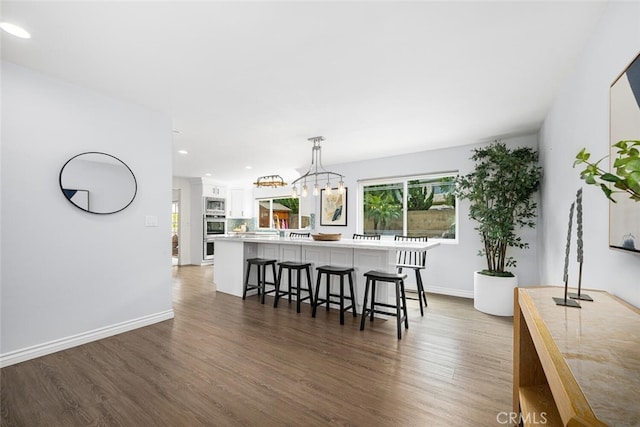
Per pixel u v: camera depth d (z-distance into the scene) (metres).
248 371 2.22
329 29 1.83
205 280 5.75
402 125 3.62
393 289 3.42
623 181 0.88
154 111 3.24
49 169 2.49
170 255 3.42
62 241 2.56
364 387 2.02
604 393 0.68
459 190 4.18
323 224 6.29
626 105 1.28
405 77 2.44
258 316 3.53
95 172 2.77
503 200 3.74
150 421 1.67
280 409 1.78
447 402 1.86
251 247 4.61
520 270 4.04
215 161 5.80
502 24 1.77
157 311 3.29
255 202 8.90
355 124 3.58
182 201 7.80
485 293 3.67
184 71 2.39
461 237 4.54
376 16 1.71
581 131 2.03
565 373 0.77
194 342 2.75
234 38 1.94
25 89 2.36
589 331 1.05
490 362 2.38
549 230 3.16
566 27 1.78
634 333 1.04
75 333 2.64
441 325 3.24
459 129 3.76
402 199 5.33
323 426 1.64
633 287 1.35
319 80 2.51
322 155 5.25
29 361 2.35
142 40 1.97
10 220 2.29
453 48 2.03
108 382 2.06
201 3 1.61
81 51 2.11
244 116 3.35
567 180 2.41
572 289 1.68
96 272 2.79
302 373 2.20
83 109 2.70
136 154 3.09
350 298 3.59
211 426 1.64
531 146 3.96
